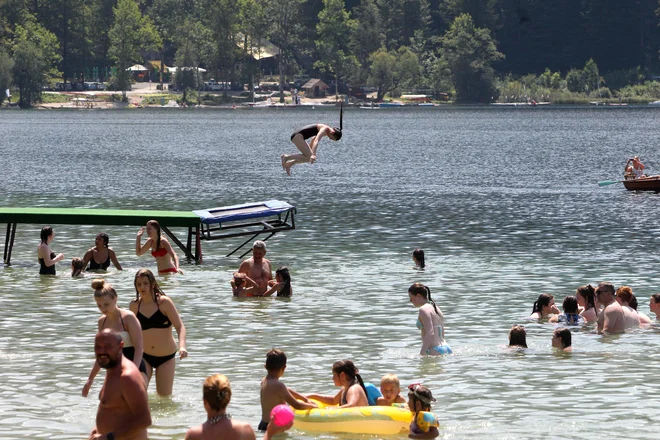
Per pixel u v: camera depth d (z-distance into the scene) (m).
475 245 84.75
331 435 34.72
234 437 26.72
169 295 61.44
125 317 35.03
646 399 38.66
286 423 32.28
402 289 63.56
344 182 159.75
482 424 35.62
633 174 142.50
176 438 34.09
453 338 49.66
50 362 44.31
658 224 99.62
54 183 155.88
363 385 37.06
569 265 73.50
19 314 54.94
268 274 62.16
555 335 47.22
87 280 66.62
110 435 26.89
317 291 62.84
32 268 71.81
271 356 35.59
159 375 38.50
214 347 47.47
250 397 39.00
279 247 83.75
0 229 95.06
